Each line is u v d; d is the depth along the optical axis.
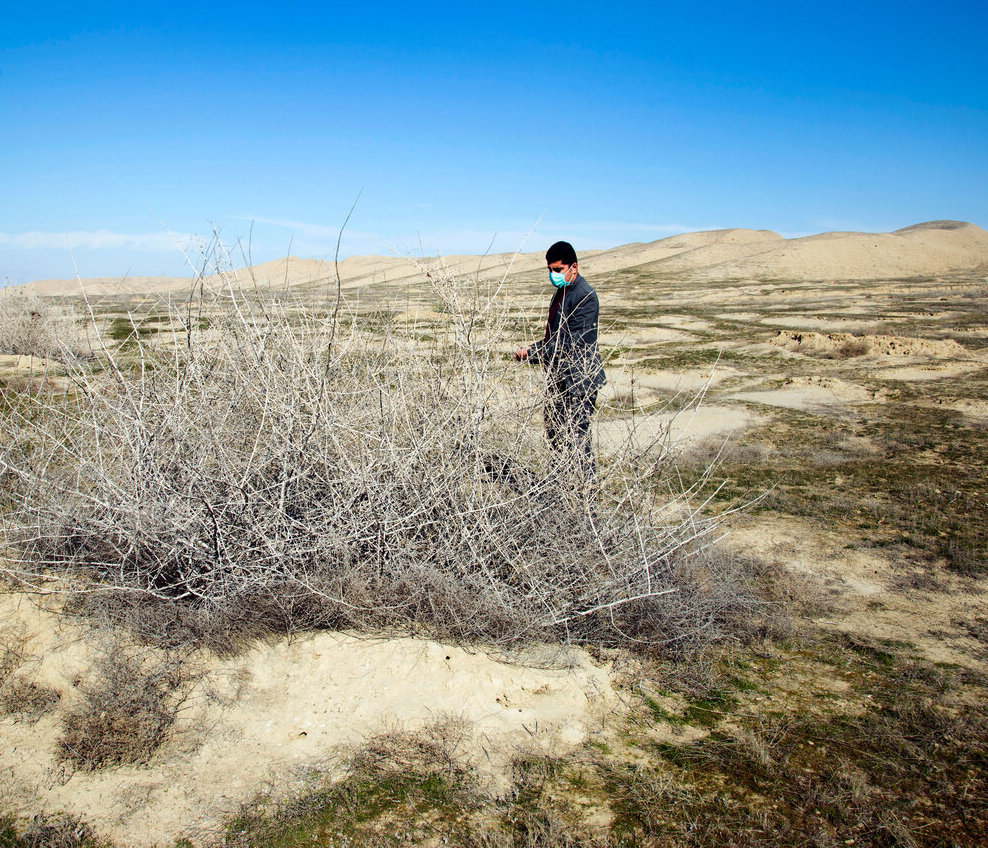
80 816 2.25
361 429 3.46
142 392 3.36
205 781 2.41
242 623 3.08
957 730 2.70
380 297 4.08
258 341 3.48
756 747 2.56
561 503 3.42
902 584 4.12
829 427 8.25
